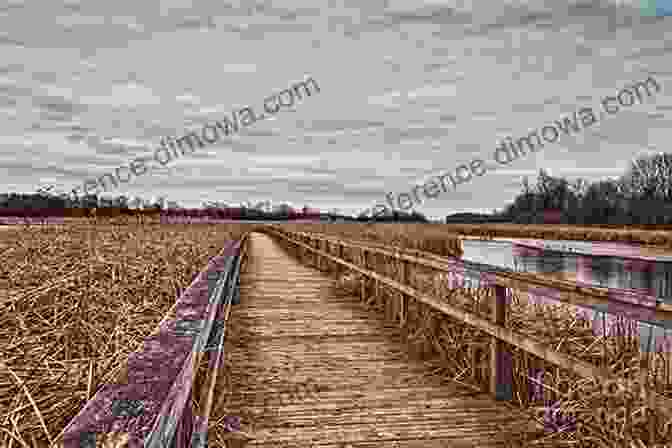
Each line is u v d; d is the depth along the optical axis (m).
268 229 49.16
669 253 27.12
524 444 3.35
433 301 5.34
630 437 2.77
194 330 1.75
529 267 21.45
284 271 14.88
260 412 4.00
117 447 0.88
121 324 3.07
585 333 4.44
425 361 5.41
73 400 2.00
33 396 2.06
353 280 10.50
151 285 4.69
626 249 30.02
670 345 3.56
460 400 4.28
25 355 2.40
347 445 3.43
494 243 35.72
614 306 2.70
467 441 3.49
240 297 9.83
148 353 1.45
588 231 39.56
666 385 3.10
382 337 6.53
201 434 2.04
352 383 4.71
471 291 5.70
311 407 4.11
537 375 4.00
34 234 7.80
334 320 7.59
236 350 5.86
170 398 1.12
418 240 19.05
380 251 7.69
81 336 2.87
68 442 0.90
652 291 14.92
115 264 4.94
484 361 4.61
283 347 6.00
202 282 3.14
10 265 4.93
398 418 3.90
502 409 4.09
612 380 2.82
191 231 12.41
